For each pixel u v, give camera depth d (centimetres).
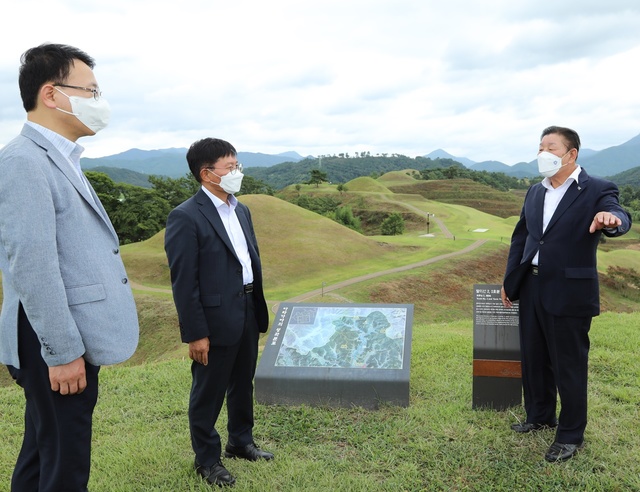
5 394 560
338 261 4272
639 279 4862
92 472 366
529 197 412
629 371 536
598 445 385
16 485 265
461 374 567
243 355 375
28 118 253
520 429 418
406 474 358
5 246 223
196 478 355
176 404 498
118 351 251
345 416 462
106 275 252
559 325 374
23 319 240
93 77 256
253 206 4984
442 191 13275
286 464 376
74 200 244
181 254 337
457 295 3784
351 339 517
